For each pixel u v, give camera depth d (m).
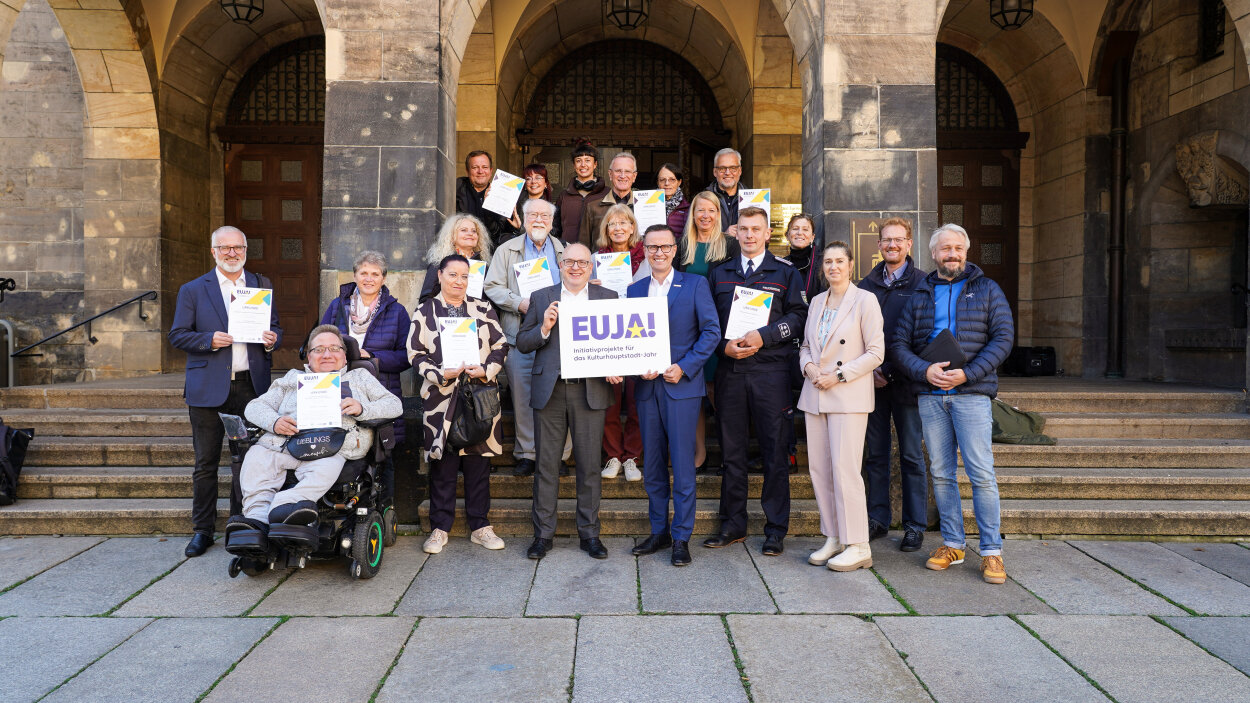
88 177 9.00
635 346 4.13
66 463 5.36
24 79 9.46
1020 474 5.11
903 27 5.46
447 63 5.54
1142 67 8.57
